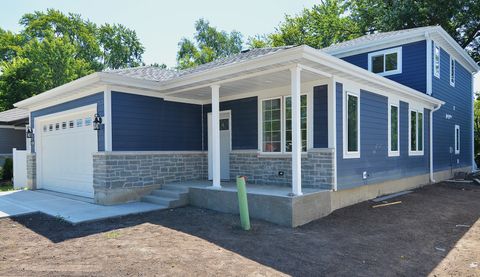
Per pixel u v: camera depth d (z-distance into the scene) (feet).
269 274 14.65
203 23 155.94
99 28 151.53
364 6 84.79
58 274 14.14
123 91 30.73
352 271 15.37
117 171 29.84
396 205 30.42
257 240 19.62
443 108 51.98
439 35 47.80
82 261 15.71
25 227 22.59
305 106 29.30
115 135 30.01
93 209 27.22
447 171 53.26
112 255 16.58
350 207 29.01
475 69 66.08
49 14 133.28
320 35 99.14
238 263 15.80
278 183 31.50
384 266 16.12
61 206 28.71
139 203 30.01
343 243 19.47
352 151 29.48
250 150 33.94
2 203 30.60
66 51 93.04
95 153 30.17
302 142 29.58
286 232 21.42
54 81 87.61
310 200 24.43
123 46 156.66
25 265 15.23
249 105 34.30
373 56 50.93
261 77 27.14
